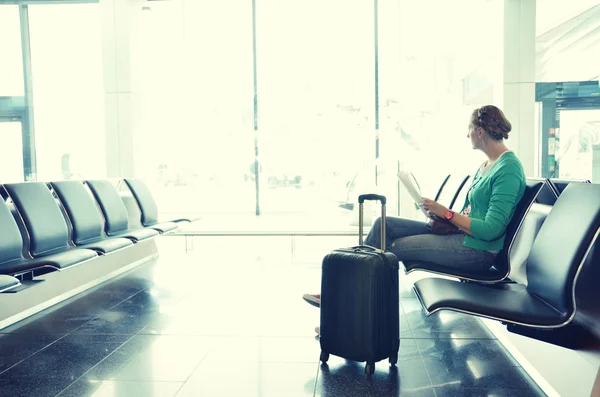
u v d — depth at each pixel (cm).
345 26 750
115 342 298
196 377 246
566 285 189
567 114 734
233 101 761
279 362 264
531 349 245
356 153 759
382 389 230
